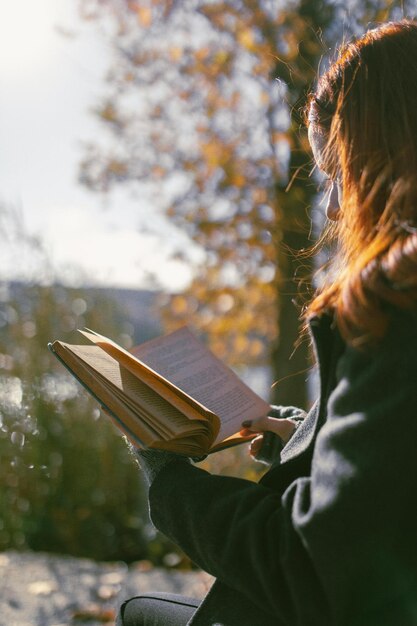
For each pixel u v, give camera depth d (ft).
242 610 4.24
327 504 3.56
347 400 3.66
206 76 20.63
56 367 17.93
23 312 18.39
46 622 11.29
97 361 4.77
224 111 20.61
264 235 20.89
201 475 4.39
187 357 6.09
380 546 3.54
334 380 3.98
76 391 17.69
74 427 17.42
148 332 25.05
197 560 4.25
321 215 15.21
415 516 3.56
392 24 4.49
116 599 12.32
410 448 3.47
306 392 16.81
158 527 4.42
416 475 3.49
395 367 3.56
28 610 11.68
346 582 3.60
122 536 16.92
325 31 13.83
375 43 4.35
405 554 3.59
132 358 4.91
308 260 15.25
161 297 25.46
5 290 18.56
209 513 4.17
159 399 4.61
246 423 5.66
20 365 17.69
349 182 4.26
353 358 3.73
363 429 3.53
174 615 5.13
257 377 25.61
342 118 4.31
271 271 21.58
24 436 17.11
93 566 13.96
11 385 17.53
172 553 16.42
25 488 16.96
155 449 4.45
